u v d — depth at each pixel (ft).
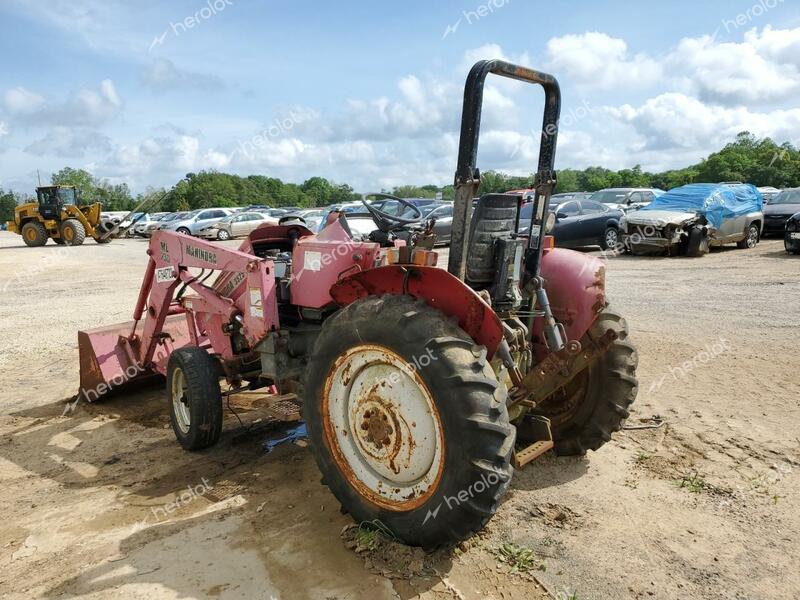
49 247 78.18
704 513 10.28
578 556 9.18
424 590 8.44
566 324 11.63
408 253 9.55
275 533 10.03
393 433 8.98
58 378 20.48
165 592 8.55
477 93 9.04
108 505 11.44
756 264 38.99
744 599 8.14
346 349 9.41
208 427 13.51
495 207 10.27
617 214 49.49
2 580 9.04
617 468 12.06
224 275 14.73
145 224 100.63
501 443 8.09
